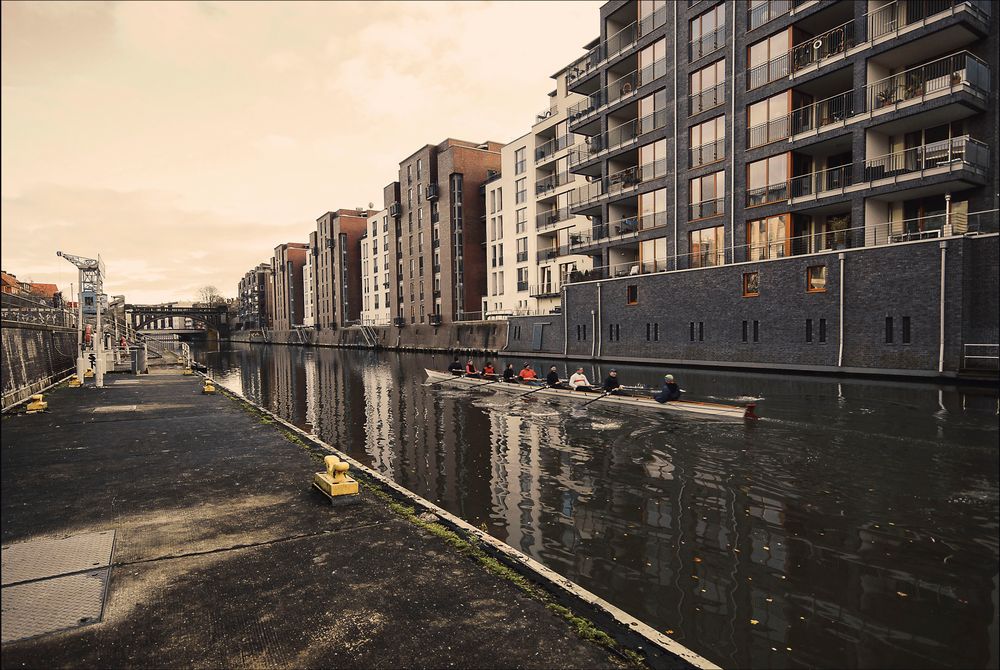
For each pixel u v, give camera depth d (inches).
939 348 889.5
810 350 1074.7
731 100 1232.8
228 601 190.4
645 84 1464.1
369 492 328.8
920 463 466.6
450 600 193.6
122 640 164.4
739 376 1072.8
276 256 5506.9
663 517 364.5
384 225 3420.3
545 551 314.3
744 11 1205.7
